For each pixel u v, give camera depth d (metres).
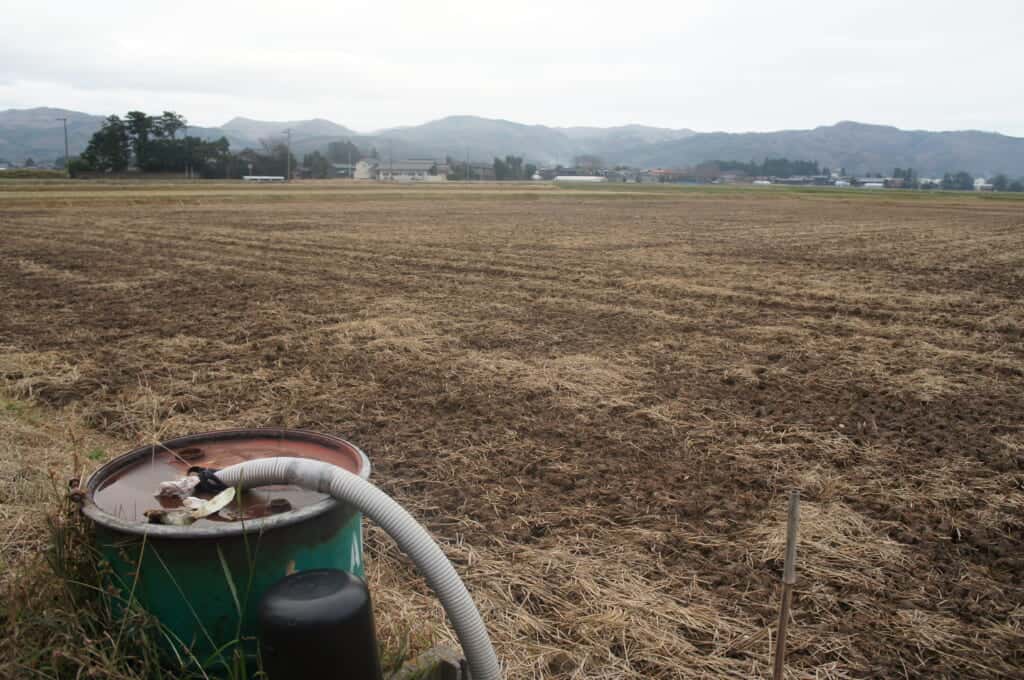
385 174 170.12
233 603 2.34
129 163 108.75
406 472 5.21
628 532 4.33
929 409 6.82
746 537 4.29
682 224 32.50
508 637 3.32
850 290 13.98
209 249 19.62
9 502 4.48
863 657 3.24
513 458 5.45
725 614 3.55
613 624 3.42
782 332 10.02
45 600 2.76
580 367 7.99
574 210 43.53
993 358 8.79
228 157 114.75
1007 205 63.97
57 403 6.70
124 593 2.44
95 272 15.16
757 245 22.97
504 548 4.14
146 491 2.66
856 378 7.83
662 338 9.59
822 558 4.07
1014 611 3.60
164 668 2.46
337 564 2.52
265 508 2.50
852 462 5.50
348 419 6.36
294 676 2.10
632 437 5.95
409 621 3.29
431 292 13.12
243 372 7.83
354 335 9.45
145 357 8.39
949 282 15.35
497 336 9.59
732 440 5.88
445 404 6.75
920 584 3.84
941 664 3.21
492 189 80.62
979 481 5.16
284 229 26.31
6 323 10.14
